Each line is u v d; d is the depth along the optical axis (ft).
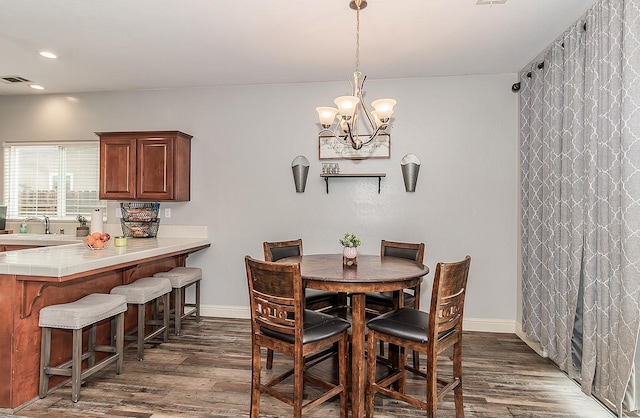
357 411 6.90
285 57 10.95
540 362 9.86
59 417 7.16
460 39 9.74
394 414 7.41
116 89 13.96
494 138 12.29
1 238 12.78
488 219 12.32
